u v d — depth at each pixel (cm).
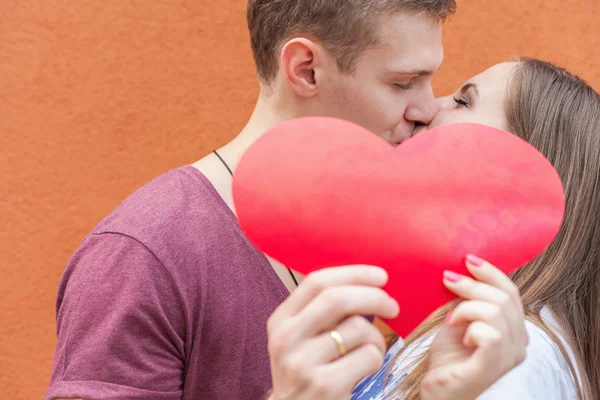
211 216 105
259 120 115
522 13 206
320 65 106
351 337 70
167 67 203
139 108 204
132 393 99
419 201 79
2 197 207
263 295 106
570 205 126
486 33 207
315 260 79
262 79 115
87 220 209
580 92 132
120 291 100
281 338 69
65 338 104
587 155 127
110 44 202
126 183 207
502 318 72
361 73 104
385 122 108
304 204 78
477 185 80
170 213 104
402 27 102
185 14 201
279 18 108
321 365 69
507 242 79
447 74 208
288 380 70
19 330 213
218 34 202
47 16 200
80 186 207
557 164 128
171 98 204
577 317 125
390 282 79
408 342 122
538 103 129
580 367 114
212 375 106
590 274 126
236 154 113
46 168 206
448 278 76
